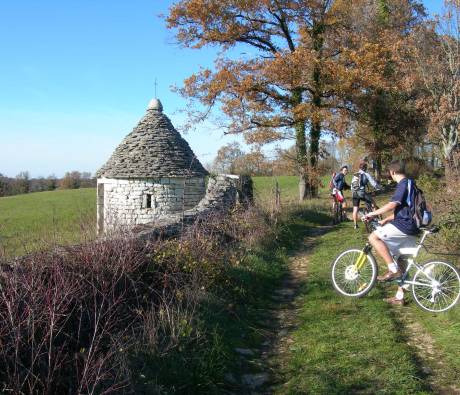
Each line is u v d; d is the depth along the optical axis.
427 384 4.24
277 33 23.19
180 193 15.72
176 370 4.23
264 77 20.28
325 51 22.00
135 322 4.88
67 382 3.66
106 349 4.18
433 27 21.86
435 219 9.28
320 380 4.34
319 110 20.42
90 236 5.96
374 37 23.64
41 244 5.26
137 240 6.21
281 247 10.52
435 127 20.81
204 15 20.23
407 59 22.38
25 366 3.62
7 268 4.29
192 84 20.55
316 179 22.77
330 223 15.36
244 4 20.38
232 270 7.27
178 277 6.00
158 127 16.53
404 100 24.14
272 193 15.05
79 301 4.28
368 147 26.19
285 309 6.57
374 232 6.21
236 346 5.15
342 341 5.20
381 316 5.82
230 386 4.38
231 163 22.20
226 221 10.07
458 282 5.79
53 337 3.85
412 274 6.61
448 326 5.39
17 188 52.25
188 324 4.91
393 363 4.56
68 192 52.66
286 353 5.11
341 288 6.78
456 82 20.19
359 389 4.19
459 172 13.01
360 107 22.50
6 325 3.59
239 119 21.17
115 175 15.62
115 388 3.50
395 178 6.13
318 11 21.66
